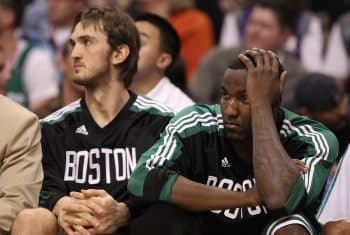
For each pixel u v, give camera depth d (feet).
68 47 49.26
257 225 35.86
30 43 62.59
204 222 35.94
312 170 34.71
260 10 58.44
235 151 35.78
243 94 34.63
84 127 38.29
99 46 38.37
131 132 38.06
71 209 35.24
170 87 46.16
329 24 68.08
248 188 35.68
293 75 56.29
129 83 39.04
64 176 37.91
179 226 34.27
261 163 33.73
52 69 60.54
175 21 64.90
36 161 36.99
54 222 35.01
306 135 35.86
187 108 36.78
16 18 62.54
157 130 38.09
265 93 34.47
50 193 37.19
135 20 46.03
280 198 33.37
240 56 34.91
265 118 34.17
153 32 45.65
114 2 67.05
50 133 38.45
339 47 64.59
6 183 36.50
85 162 37.91
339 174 37.63
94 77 38.32
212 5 68.85
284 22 58.39
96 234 35.24
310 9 69.00
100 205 35.09
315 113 46.88
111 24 38.55
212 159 35.86
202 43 64.90
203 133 36.01
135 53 39.14
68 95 49.70
